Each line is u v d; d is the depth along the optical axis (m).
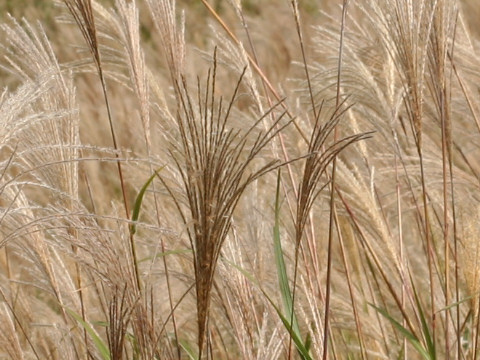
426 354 7.48
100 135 15.80
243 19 9.41
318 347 7.27
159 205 9.28
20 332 9.14
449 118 7.57
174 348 7.91
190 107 5.43
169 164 7.80
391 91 8.45
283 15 18.48
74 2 7.56
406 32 7.21
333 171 6.72
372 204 8.20
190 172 5.39
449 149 7.63
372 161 9.69
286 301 6.95
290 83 16.83
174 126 8.24
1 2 25.14
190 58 13.46
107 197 13.46
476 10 16.59
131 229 7.00
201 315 5.50
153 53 19.66
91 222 6.78
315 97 9.05
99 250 6.46
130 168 10.00
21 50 7.72
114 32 8.44
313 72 10.83
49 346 9.27
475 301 7.38
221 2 23.17
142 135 12.27
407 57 7.24
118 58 8.49
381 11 7.72
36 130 7.36
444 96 7.52
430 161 8.84
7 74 19.30
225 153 5.30
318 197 8.66
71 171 7.39
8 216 7.30
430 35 7.37
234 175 5.38
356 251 9.34
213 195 5.30
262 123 8.62
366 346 9.06
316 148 6.13
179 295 8.99
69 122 7.57
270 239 8.45
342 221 9.21
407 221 10.95
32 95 6.32
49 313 9.53
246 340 7.05
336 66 8.64
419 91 7.28
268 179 9.46
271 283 8.12
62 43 21.22
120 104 16.61
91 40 7.61
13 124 6.11
